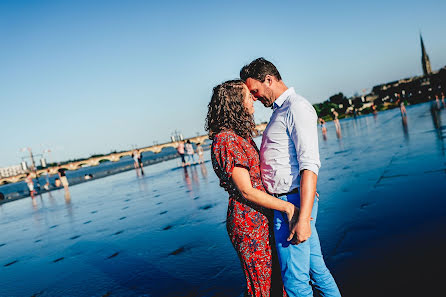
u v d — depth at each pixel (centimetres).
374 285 223
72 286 340
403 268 238
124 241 490
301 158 150
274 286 172
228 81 171
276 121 164
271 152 166
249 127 171
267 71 173
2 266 490
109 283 328
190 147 2009
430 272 224
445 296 192
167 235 475
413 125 1531
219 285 273
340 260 274
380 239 300
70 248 516
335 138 1858
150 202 847
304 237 147
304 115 151
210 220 516
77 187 2295
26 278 404
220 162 160
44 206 1375
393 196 438
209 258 345
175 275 315
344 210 421
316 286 183
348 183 583
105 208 912
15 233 798
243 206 165
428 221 320
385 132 1516
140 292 290
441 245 261
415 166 600
